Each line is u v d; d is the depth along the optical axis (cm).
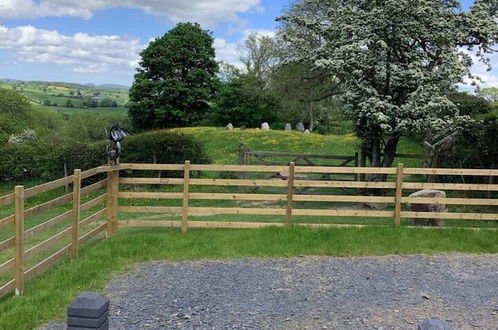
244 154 1502
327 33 1249
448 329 251
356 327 457
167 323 465
